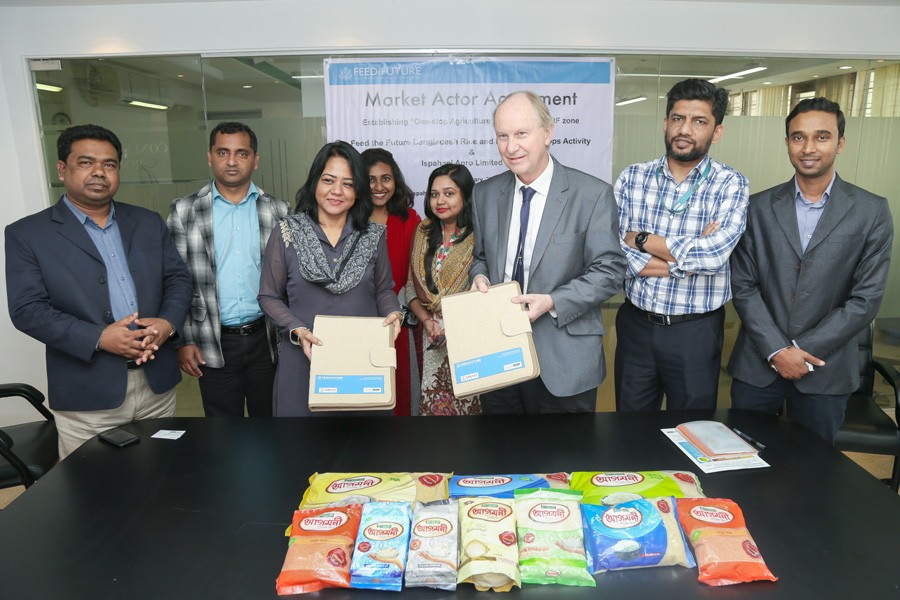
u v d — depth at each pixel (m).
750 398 2.12
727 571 0.98
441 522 1.08
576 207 1.85
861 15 3.23
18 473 2.06
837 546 1.06
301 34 3.15
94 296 1.97
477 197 2.08
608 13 3.17
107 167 1.94
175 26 3.15
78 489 1.31
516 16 3.15
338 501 1.18
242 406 2.56
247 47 3.16
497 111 1.78
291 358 1.96
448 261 2.58
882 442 2.31
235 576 1.02
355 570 0.99
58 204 2.00
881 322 3.63
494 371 1.53
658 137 3.37
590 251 1.85
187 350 2.39
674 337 2.11
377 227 2.05
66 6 3.12
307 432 1.61
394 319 1.76
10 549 1.10
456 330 1.59
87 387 1.98
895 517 1.15
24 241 1.92
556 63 3.25
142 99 3.28
